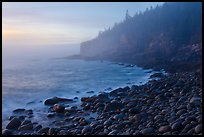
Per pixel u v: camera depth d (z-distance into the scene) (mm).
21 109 19234
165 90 24641
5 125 15914
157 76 40000
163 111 15109
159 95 21125
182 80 30250
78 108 19734
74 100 22766
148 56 74250
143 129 11891
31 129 14609
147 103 19266
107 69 56656
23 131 14328
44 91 28078
